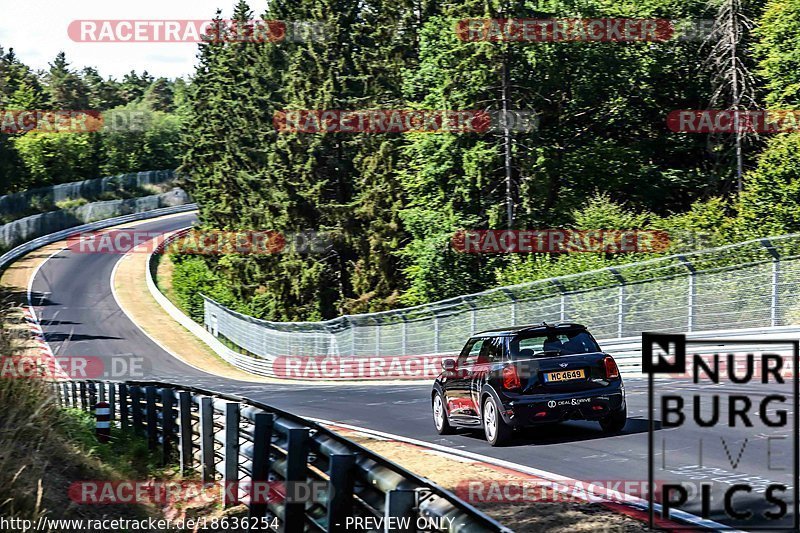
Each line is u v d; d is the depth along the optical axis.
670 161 52.78
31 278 81.12
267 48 81.00
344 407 23.30
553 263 36.34
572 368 13.59
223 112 94.19
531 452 12.84
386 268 60.28
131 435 16.45
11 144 110.94
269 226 66.75
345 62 67.19
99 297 75.38
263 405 9.93
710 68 43.19
